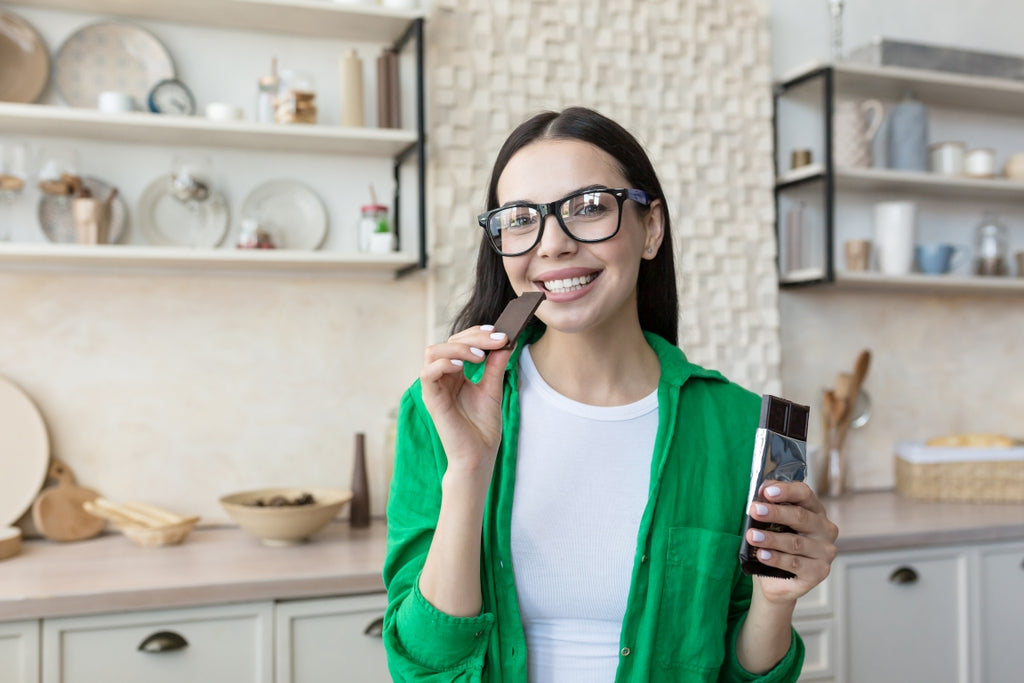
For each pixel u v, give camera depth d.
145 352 2.32
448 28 2.48
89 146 2.27
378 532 2.29
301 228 2.42
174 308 2.35
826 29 2.95
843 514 2.52
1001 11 3.20
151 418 2.32
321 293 2.47
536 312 1.01
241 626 1.84
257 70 2.41
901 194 2.98
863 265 2.75
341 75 2.35
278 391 2.43
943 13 3.12
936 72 2.82
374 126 2.50
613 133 1.03
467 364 1.11
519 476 1.03
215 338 2.38
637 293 1.20
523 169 1.01
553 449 1.04
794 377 2.88
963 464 2.73
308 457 2.45
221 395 2.38
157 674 1.78
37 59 2.20
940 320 3.07
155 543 2.11
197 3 2.22
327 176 2.47
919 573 2.32
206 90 2.37
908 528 2.32
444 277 2.45
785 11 2.91
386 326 2.52
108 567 1.91
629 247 1.00
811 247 2.89
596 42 2.63
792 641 1.05
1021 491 2.71
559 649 1.01
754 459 0.93
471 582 0.92
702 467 1.05
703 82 2.74
